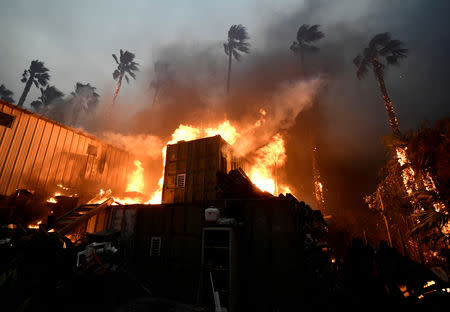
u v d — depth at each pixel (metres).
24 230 10.73
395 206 13.97
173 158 12.55
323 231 11.16
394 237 15.97
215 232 8.53
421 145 10.14
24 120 14.67
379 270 7.21
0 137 13.42
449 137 9.23
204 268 7.41
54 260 7.89
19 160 14.19
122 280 8.92
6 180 13.45
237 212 8.84
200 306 6.98
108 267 9.00
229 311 6.53
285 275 7.32
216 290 6.95
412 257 13.55
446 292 6.18
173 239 9.52
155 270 9.41
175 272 8.95
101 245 10.18
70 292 7.15
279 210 8.08
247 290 7.62
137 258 10.05
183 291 8.38
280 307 7.07
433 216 8.91
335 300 7.50
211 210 7.93
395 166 12.46
